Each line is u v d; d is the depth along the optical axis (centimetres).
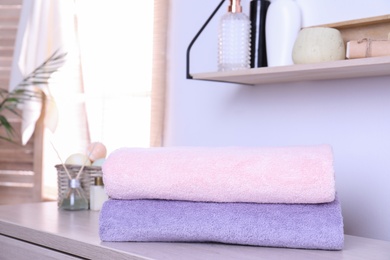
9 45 187
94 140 157
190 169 76
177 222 76
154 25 140
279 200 74
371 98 99
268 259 68
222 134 125
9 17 186
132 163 78
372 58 83
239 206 75
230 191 75
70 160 120
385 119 97
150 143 140
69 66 165
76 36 165
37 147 177
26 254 88
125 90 150
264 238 74
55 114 167
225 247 76
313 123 108
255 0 109
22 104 174
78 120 163
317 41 94
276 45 104
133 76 148
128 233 77
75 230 87
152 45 142
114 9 152
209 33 126
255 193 74
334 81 105
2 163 186
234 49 107
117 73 152
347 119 103
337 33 96
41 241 86
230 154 77
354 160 102
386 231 97
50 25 171
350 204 102
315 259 69
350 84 102
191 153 79
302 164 73
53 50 168
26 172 185
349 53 91
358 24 97
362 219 100
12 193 183
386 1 97
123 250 73
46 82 163
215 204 76
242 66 108
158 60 138
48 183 176
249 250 74
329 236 73
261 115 117
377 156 98
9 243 93
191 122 132
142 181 77
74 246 79
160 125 138
